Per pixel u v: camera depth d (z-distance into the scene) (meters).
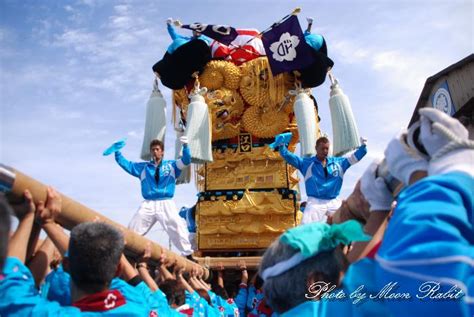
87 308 2.59
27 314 2.46
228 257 11.55
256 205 11.77
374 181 2.39
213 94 11.88
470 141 1.81
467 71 6.76
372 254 2.07
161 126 11.28
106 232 2.64
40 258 3.29
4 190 2.67
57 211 3.04
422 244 1.50
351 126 10.62
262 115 12.14
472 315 1.41
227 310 9.34
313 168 9.54
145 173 9.84
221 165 12.43
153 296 4.25
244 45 12.30
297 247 2.01
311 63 10.98
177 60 11.45
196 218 12.52
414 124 2.02
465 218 1.56
